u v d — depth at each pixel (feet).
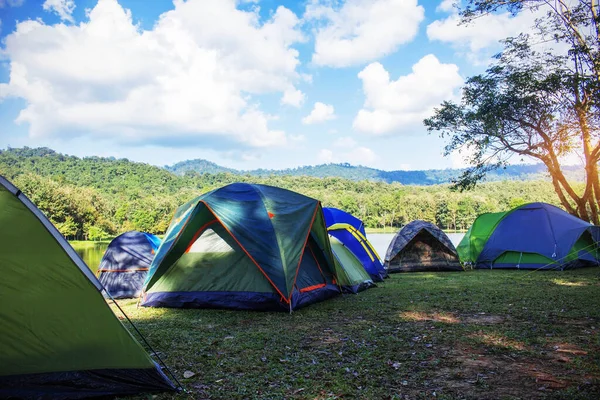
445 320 23.26
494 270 53.83
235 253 28.14
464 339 18.90
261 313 25.80
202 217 28.96
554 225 53.26
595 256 54.65
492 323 22.25
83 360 12.66
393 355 16.57
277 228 27.86
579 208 66.69
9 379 12.05
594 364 14.99
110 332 12.98
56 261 12.68
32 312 12.47
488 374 14.24
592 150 64.69
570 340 18.40
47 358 12.41
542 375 14.01
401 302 29.58
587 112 59.82
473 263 57.26
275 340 19.15
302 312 26.09
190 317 24.72
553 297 30.27
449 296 32.01
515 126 68.95
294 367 15.23
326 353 16.94
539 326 21.26
